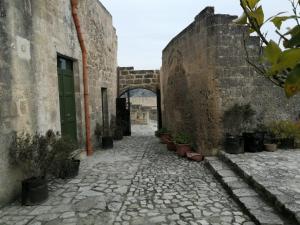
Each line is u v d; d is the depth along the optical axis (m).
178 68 8.83
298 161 5.40
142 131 14.93
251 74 6.47
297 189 3.83
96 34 8.95
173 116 9.84
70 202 4.12
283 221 3.18
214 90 6.39
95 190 4.64
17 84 4.36
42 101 5.18
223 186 4.71
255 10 0.73
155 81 13.76
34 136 4.46
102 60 9.78
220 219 3.46
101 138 9.20
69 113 6.86
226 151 6.31
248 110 6.43
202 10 6.59
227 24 6.32
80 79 7.29
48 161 4.32
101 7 9.67
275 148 6.39
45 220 3.54
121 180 5.18
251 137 6.27
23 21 4.57
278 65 0.58
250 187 4.35
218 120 6.43
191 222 3.40
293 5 0.68
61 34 6.12
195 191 4.52
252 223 3.33
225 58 6.36
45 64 5.34
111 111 11.43
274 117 6.67
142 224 3.39
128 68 13.74
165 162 6.64
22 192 4.05
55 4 5.84
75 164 5.46
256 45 6.41
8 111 4.12
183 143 7.41
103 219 3.54
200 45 6.81
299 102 6.77
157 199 4.20
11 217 3.63
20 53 4.46
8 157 4.11
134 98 30.44
